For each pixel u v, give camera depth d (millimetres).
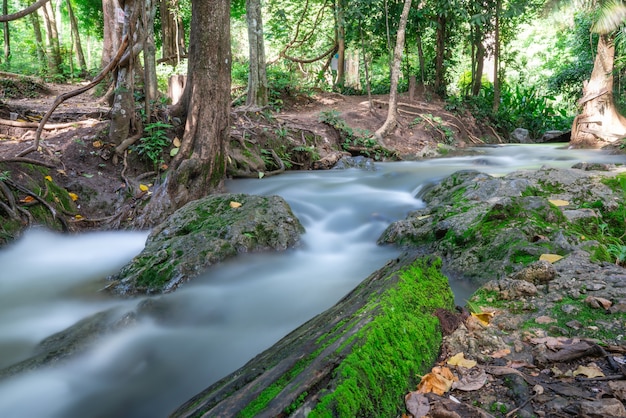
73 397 2605
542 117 18938
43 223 5598
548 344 2283
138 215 6250
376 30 15656
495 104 17172
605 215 4590
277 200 5379
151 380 2750
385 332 2094
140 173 6992
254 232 4781
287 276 4332
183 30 20250
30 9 5699
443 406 1842
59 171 6398
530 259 3461
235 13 21734
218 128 6770
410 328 2229
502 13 15914
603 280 2908
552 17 13281
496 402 1873
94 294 4059
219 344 3133
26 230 5391
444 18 16312
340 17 15180
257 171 8031
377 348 1989
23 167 5957
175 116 7746
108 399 2592
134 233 6008
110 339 3164
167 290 3965
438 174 7898
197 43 6590
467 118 15219
